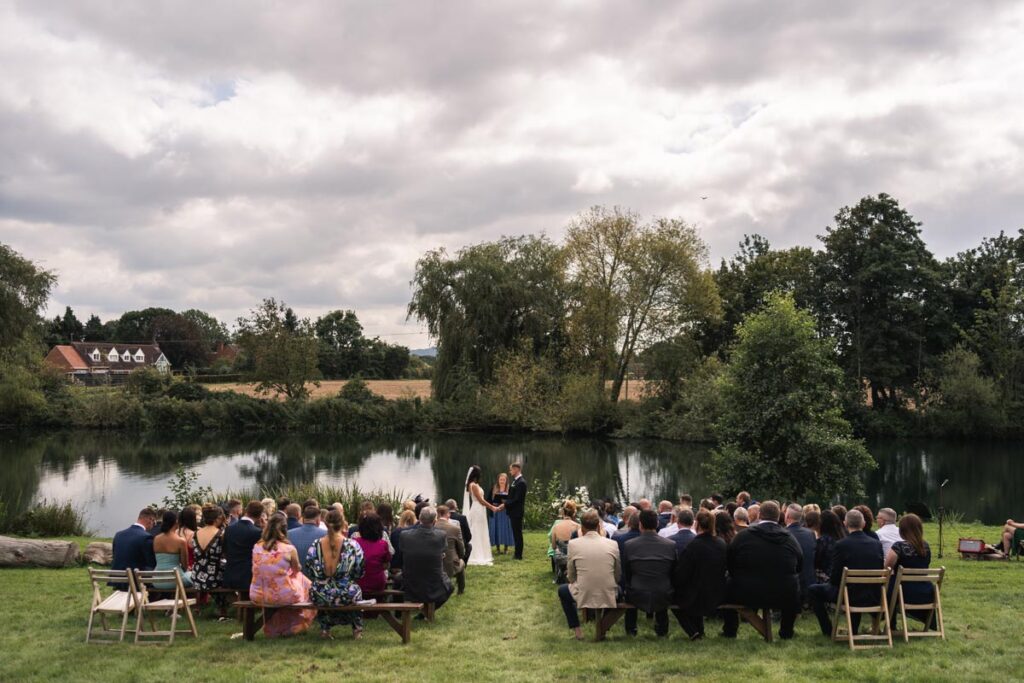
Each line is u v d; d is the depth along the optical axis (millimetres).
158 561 9703
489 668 7820
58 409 64312
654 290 55719
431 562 9648
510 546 17141
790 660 7992
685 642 8812
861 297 58312
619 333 56406
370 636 9117
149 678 7441
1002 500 35094
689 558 8805
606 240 55688
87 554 14234
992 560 15297
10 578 12672
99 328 152000
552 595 11484
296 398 69250
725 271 68875
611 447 51906
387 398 71312
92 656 8141
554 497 24922
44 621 9750
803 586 9453
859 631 9031
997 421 54188
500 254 58438
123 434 62406
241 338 69688
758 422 25031
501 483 16016
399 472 42469
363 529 9742
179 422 64938
